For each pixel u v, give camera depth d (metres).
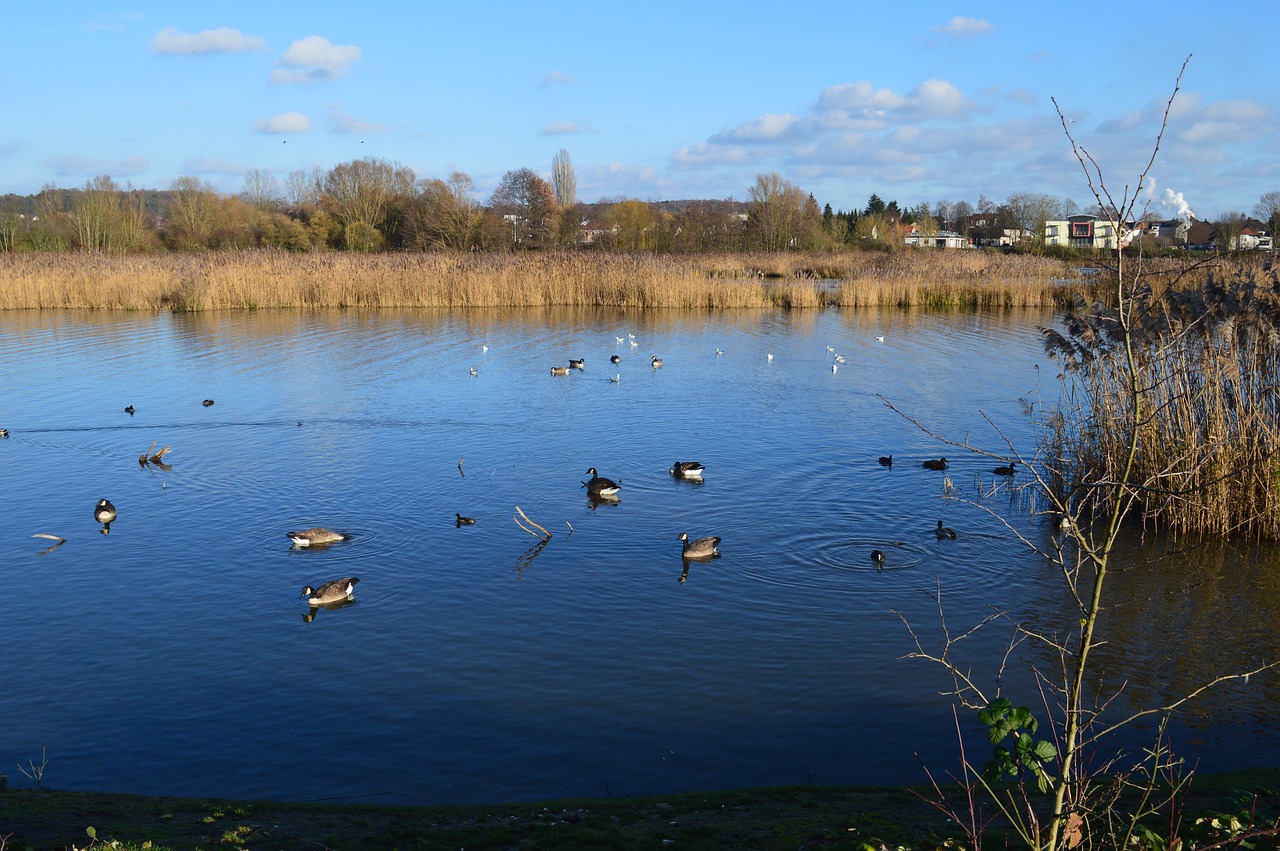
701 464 26.56
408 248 108.81
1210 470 21.61
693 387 39.88
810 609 17.92
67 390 38.88
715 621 17.39
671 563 20.27
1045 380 40.31
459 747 13.32
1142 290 20.64
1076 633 16.98
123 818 10.53
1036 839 7.35
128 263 73.75
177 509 24.14
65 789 12.27
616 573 19.72
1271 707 14.41
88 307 68.81
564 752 13.18
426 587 19.09
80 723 14.02
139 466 28.17
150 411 35.19
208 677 15.43
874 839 9.49
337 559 20.67
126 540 21.92
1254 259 25.11
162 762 12.98
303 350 49.53
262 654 16.23
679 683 15.10
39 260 74.50
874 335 55.25
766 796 11.35
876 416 34.03
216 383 40.53
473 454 29.36
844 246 119.12
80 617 17.78
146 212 129.62
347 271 70.12
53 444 30.61
